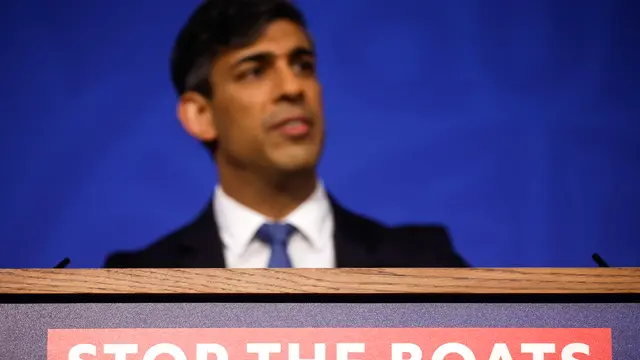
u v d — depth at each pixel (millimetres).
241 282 2033
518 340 2072
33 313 2047
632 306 2082
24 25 5340
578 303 2086
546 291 2045
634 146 5410
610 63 5453
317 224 5137
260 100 5180
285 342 2061
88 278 2018
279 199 5152
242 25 5238
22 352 2029
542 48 5441
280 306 2072
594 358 2068
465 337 2072
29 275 2010
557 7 5465
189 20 5340
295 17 5324
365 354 2064
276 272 2039
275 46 5238
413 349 2068
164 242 5191
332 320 2072
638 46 5465
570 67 5441
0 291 1996
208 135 5254
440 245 5262
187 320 2061
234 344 2057
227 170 5203
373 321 2076
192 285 2027
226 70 5223
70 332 2045
